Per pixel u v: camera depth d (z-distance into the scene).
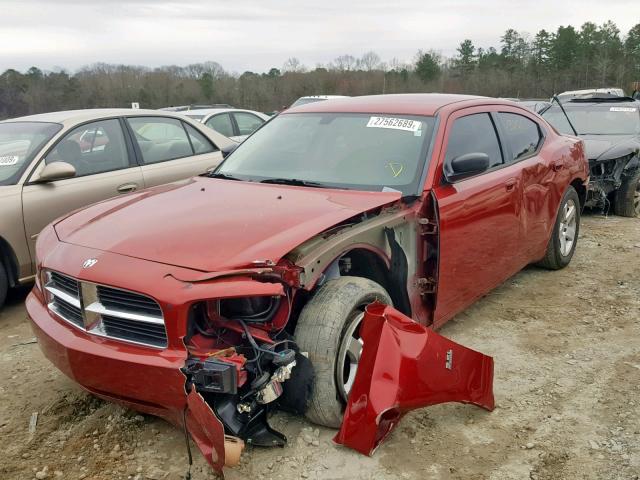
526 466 3.11
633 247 7.19
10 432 3.47
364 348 3.17
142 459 3.19
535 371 4.12
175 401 2.82
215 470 2.80
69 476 3.06
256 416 3.00
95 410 3.66
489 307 5.28
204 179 4.48
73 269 3.12
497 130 4.97
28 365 4.34
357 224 3.47
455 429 3.43
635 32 69.88
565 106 10.47
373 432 3.08
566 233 6.25
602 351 4.41
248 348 2.99
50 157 5.70
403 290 3.75
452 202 4.01
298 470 3.05
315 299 3.26
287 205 3.58
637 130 9.48
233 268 2.90
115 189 6.06
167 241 3.16
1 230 5.19
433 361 3.26
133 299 2.94
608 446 3.26
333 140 4.48
